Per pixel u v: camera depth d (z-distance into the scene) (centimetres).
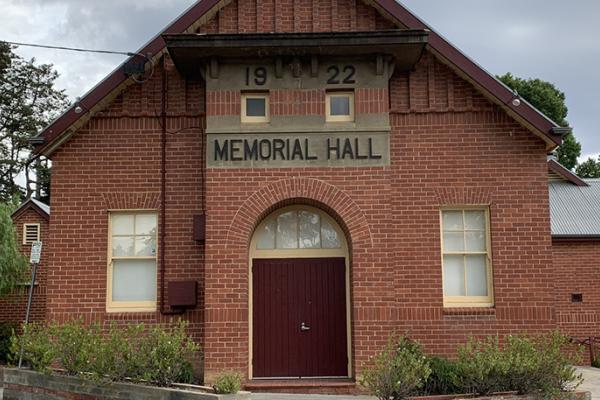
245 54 1258
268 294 1300
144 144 1334
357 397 1138
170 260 1303
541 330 1273
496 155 1320
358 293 1223
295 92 1277
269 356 1278
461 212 1332
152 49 1313
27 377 1188
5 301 2294
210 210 1245
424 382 1113
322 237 1324
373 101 1275
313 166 1258
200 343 1274
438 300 1282
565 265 2175
